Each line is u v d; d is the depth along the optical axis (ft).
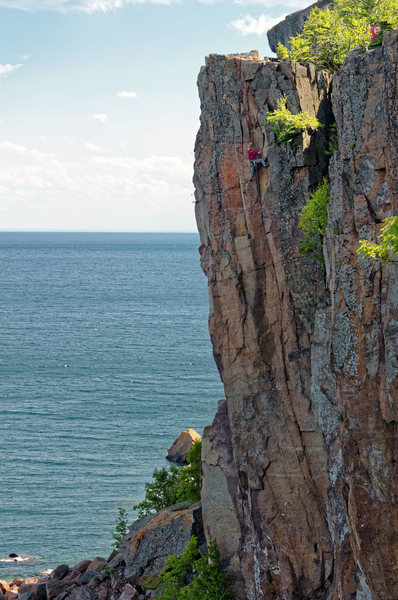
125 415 413.59
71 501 302.25
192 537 176.55
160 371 523.29
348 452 114.73
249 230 151.53
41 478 324.39
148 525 194.80
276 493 151.33
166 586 173.68
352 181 116.26
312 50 160.25
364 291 112.06
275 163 147.02
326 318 136.87
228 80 151.94
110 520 287.28
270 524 151.74
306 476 148.25
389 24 128.16
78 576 216.13
